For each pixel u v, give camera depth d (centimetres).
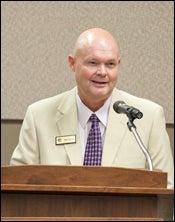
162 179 349
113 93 561
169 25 815
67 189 330
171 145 799
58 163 530
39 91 796
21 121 795
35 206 336
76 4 807
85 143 539
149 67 809
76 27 805
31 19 800
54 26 802
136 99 570
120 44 806
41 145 544
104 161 529
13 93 794
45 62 800
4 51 795
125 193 338
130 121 429
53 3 805
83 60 517
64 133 542
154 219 338
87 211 339
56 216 337
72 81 800
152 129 552
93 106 539
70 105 554
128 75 805
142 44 810
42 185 330
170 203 371
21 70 796
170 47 809
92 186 337
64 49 802
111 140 536
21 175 342
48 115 557
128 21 809
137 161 535
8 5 797
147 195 345
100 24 806
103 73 510
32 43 799
